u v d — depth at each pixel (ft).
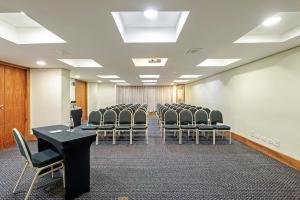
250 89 15.60
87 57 13.17
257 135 14.55
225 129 15.93
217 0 5.59
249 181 9.08
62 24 7.28
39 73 17.66
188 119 17.61
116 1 5.58
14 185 8.64
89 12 6.30
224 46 10.55
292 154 11.06
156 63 17.10
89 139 7.97
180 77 27.43
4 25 8.88
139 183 8.86
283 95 11.76
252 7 6.02
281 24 8.72
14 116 16.11
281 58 11.92
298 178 9.41
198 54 12.42
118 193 7.97
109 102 38.34
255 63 14.85
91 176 9.59
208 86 26.94
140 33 9.70
